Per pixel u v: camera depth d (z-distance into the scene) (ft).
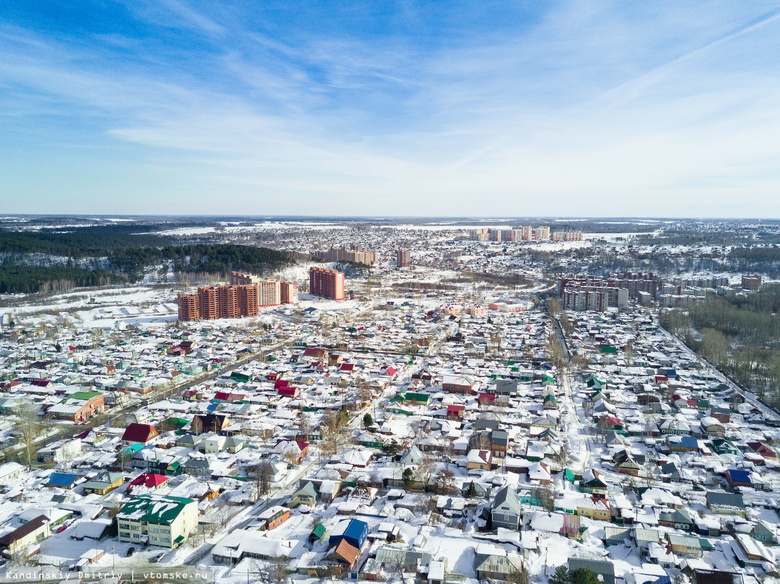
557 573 354.95
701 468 546.26
